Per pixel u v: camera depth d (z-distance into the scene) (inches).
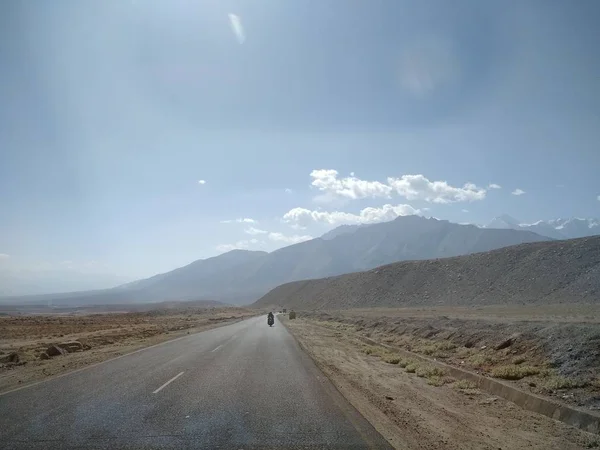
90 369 624.7
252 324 2124.8
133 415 357.7
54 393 448.5
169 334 1471.5
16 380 542.3
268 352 855.1
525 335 633.0
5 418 347.9
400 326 1267.2
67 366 665.0
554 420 358.9
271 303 7332.7
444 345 812.0
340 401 414.3
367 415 367.6
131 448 277.4
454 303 3287.4
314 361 722.8
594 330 541.0
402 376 594.9
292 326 1918.1
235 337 1263.5
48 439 294.2
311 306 5324.8
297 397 431.8
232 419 346.6
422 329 1061.8
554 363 499.2
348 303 4559.5
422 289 4010.8
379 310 3280.0
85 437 298.5
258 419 347.3
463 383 505.4
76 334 1457.9
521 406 407.8
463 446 291.6
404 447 284.5
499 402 426.3
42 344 1053.2
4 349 940.6
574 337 542.0
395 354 815.7
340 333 1469.0
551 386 428.1
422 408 402.9
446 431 327.0
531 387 443.2
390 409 394.6
